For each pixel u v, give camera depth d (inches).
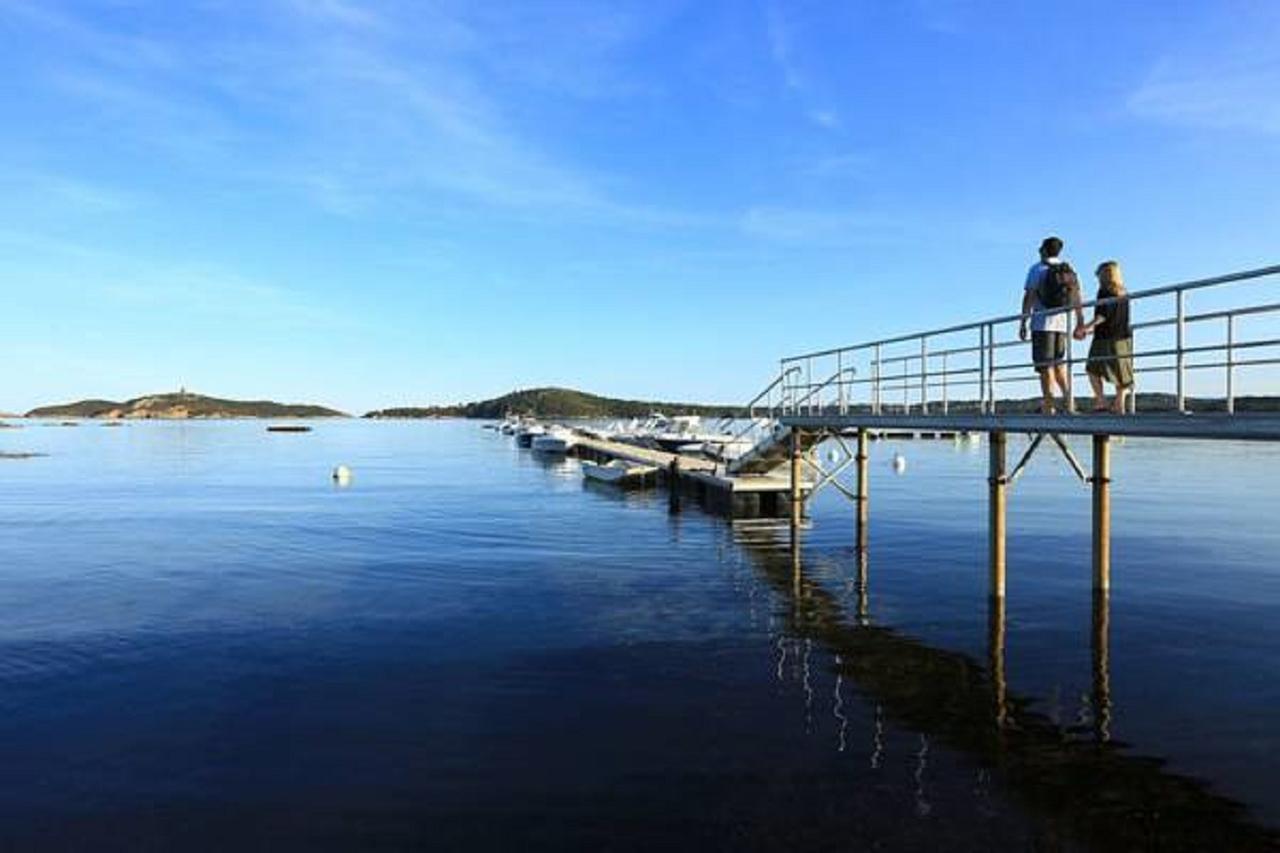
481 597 772.6
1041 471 2165.4
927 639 629.0
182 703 501.7
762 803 371.9
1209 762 413.7
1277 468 2230.6
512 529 1219.2
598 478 2001.7
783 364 1227.2
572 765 410.9
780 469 1558.8
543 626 669.3
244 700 505.7
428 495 1722.4
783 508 1368.1
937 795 378.9
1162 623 663.1
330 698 507.8
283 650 607.2
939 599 756.6
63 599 774.5
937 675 545.3
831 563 935.7
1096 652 592.4
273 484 2020.2
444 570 904.3
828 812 363.6
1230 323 442.6
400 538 1140.5
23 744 442.3
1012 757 419.5
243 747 436.1
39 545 1098.7
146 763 418.0
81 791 389.1
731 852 332.2
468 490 1824.6
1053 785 389.4
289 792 385.7
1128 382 532.1
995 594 714.2
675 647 611.2
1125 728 456.1
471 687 525.7
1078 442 3543.3
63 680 545.0
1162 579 821.2
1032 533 1118.4
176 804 375.9
